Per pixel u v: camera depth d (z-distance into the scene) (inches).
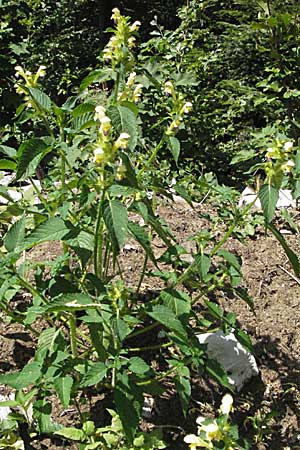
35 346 114.0
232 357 114.7
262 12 236.2
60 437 100.5
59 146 86.4
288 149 86.4
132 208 93.0
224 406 79.3
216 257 142.9
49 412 88.3
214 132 268.7
